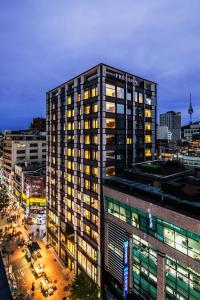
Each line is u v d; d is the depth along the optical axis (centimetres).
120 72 4312
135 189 3412
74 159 4766
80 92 4581
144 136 4931
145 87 4931
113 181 3822
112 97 4153
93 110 4200
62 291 4094
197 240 2328
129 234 3312
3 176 11581
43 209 6981
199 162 10119
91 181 4247
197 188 2873
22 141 10225
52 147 5878
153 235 2912
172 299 2698
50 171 5988
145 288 3111
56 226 5566
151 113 5119
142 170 4031
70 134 4962
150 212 2905
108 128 4088
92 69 4206
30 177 7081
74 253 4731
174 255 2595
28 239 6056
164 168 3997
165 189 3031
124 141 4431
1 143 13825
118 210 3550
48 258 5291
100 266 3944
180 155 11125
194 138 18712
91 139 4247
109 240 3769
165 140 16238
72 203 4897
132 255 3331
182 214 2467
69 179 5022
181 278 2559
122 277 3422
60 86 5384
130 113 4562
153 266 2947
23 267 4816
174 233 2603
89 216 4334
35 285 4253
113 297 3641
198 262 2319
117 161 4291
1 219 7438
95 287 3566
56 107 5659
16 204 8912
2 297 2267
